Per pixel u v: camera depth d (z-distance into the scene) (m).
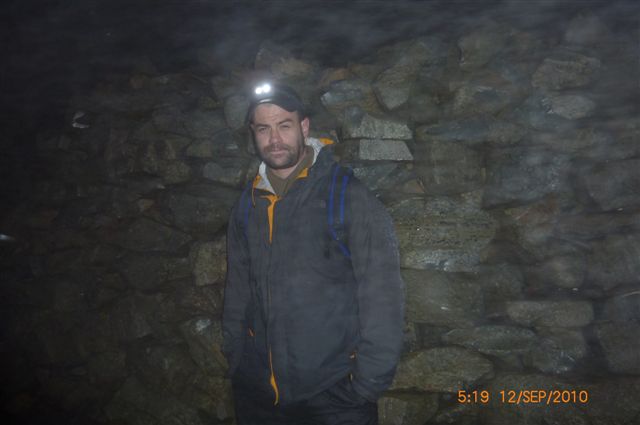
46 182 3.35
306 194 1.92
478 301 2.29
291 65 2.67
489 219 2.34
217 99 2.83
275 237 1.93
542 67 2.34
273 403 2.11
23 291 3.37
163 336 2.80
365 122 2.44
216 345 2.58
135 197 2.94
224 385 2.62
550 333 2.25
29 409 3.17
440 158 2.35
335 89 2.51
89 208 3.11
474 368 2.28
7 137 3.60
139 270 2.87
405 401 2.29
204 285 2.67
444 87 2.43
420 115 2.44
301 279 1.90
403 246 2.34
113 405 2.90
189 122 2.81
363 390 1.89
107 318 2.97
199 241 2.70
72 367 3.15
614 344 2.17
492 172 2.35
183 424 2.67
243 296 2.20
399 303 1.87
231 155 2.71
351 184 1.91
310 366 1.92
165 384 2.75
